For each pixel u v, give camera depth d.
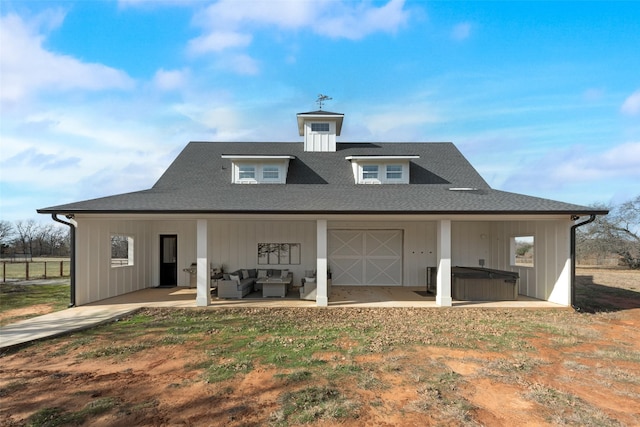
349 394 4.51
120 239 19.94
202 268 10.24
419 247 14.56
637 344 6.81
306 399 4.34
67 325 7.88
